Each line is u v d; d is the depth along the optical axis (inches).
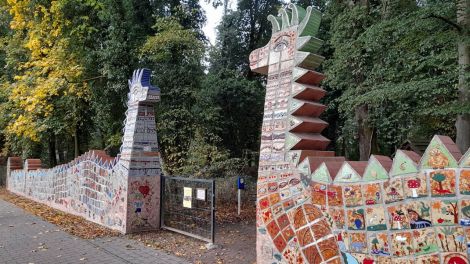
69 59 570.9
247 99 655.8
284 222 199.8
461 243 138.9
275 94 214.2
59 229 357.4
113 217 354.6
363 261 167.5
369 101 361.4
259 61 228.1
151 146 350.3
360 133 514.9
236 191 510.9
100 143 680.4
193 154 489.7
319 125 207.0
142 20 556.4
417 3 420.8
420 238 150.0
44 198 545.0
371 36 327.9
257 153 663.1
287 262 196.9
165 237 322.0
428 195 148.6
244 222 401.1
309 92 201.2
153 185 347.6
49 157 788.0
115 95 559.2
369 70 437.4
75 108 611.8
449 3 277.1
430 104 359.6
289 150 201.9
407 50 351.3
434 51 344.2
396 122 499.8
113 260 257.4
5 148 817.5
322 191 184.4
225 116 642.2
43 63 560.4
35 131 603.8
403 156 157.4
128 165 336.8
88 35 573.3
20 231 351.3
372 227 165.3
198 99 540.7
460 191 140.3
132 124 349.1
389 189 160.7
